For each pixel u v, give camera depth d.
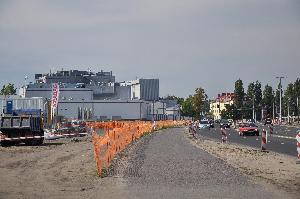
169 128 115.19
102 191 15.41
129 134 46.78
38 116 45.78
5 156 30.53
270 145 42.62
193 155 30.75
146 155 30.84
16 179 18.61
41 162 26.12
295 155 31.27
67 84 180.88
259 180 18.20
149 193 14.91
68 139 57.22
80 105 162.12
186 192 15.09
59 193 14.98
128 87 193.38
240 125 69.69
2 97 99.56
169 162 25.86
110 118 164.50
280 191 15.29
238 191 15.30
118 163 25.33
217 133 79.81
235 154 31.89
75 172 21.09
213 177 19.19
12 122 44.50
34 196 14.38
